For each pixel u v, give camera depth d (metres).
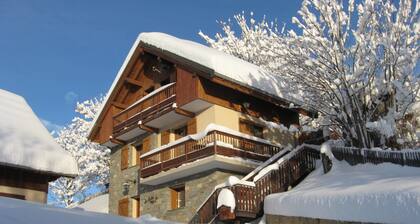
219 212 14.31
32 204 7.53
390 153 14.24
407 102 16.53
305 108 18.55
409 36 16.55
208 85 18.12
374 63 16.69
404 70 16.44
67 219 6.11
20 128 15.68
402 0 16.55
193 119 18.86
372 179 12.80
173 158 17.98
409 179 11.37
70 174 14.42
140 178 19.53
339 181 13.78
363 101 17.44
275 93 18.70
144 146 21.38
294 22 17.23
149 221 7.76
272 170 15.91
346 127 17.45
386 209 10.33
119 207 21.97
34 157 13.80
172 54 18.80
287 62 17.86
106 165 34.00
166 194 19.06
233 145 17.17
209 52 18.44
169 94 19.47
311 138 19.88
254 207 14.80
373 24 16.86
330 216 11.73
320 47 17.12
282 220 13.42
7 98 18.38
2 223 5.15
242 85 17.69
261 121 19.75
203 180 17.53
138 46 21.25
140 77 23.05
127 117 21.92
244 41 29.41
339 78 16.86
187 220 17.70
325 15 17.11
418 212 9.62
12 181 13.93
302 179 16.89
